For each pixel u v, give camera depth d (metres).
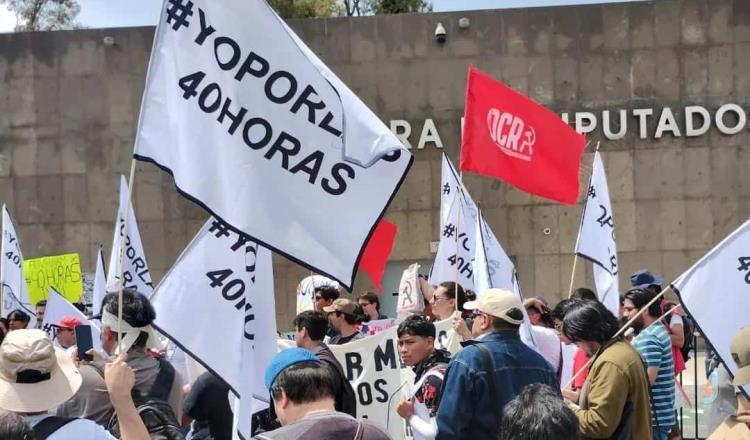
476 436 3.41
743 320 4.22
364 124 3.37
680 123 15.03
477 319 3.71
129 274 7.54
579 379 5.07
